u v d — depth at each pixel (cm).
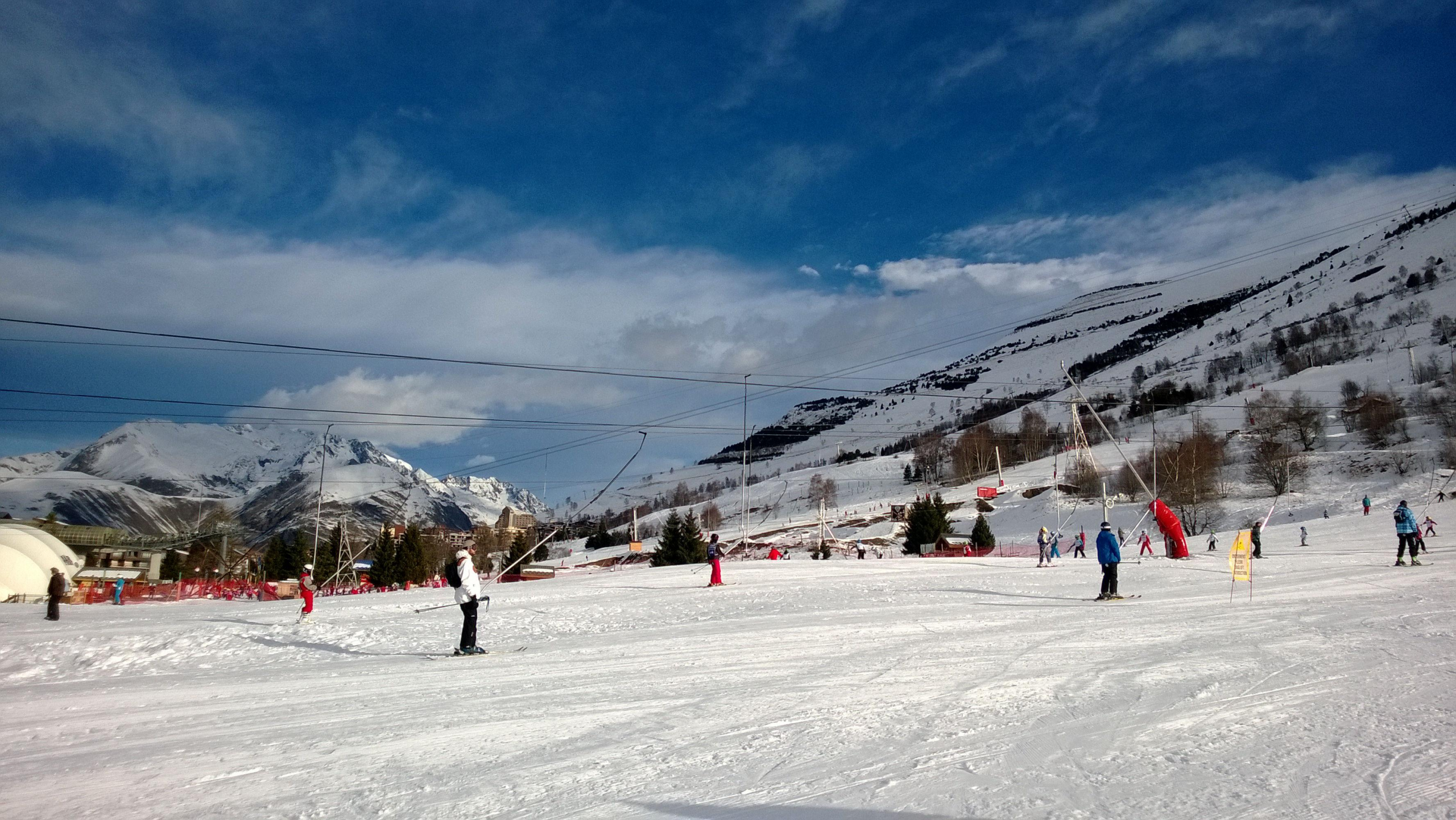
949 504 12888
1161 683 1106
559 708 1151
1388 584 2295
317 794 809
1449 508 6350
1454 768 708
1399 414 11550
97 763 969
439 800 770
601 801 740
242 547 12288
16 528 7788
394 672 1541
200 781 870
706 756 866
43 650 2136
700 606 2612
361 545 10350
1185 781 709
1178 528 4109
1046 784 719
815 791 735
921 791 716
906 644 1573
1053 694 1078
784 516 17238
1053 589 2664
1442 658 1187
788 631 1852
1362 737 811
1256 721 897
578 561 11644
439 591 4353
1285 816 618
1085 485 11119
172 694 1425
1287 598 2058
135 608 4500
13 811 796
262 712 1227
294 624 2516
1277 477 9900
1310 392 16175
